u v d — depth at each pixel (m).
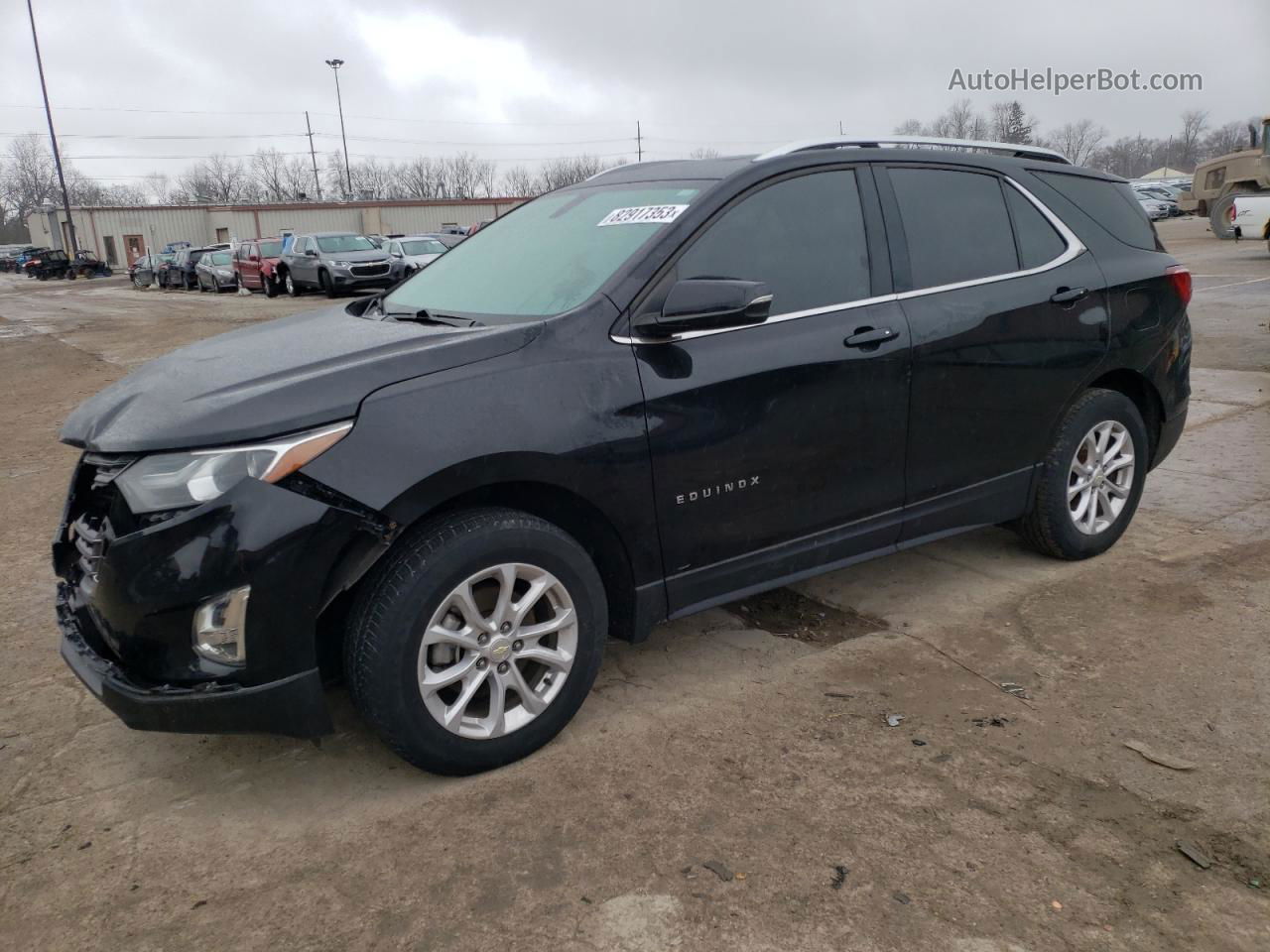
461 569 2.67
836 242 3.44
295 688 2.57
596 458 2.85
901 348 3.47
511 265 3.54
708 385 3.06
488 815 2.68
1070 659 3.48
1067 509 4.18
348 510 2.52
